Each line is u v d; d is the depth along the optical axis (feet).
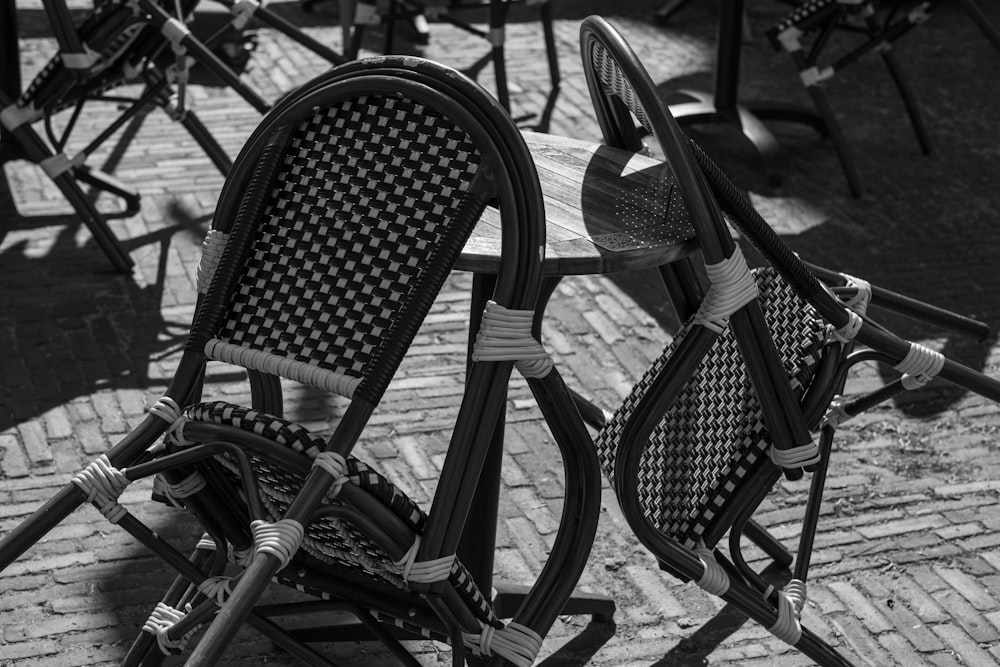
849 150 16.16
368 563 5.48
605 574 8.69
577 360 11.84
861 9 17.12
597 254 5.83
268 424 5.06
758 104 18.01
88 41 12.25
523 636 5.43
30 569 8.36
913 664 7.88
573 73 20.15
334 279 5.42
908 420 10.99
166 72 13.51
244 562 5.93
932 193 16.42
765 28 23.43
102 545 8.69
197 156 16.14
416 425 10.50
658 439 7.14
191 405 5.65
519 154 5.20
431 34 21.98
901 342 6.52
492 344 5.15
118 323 11.93
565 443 5.71
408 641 7.87
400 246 5.32
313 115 5.79
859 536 9.24
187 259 13.34
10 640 7.66
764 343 5.90
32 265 12.98
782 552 8.79
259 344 5.48
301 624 7.79
